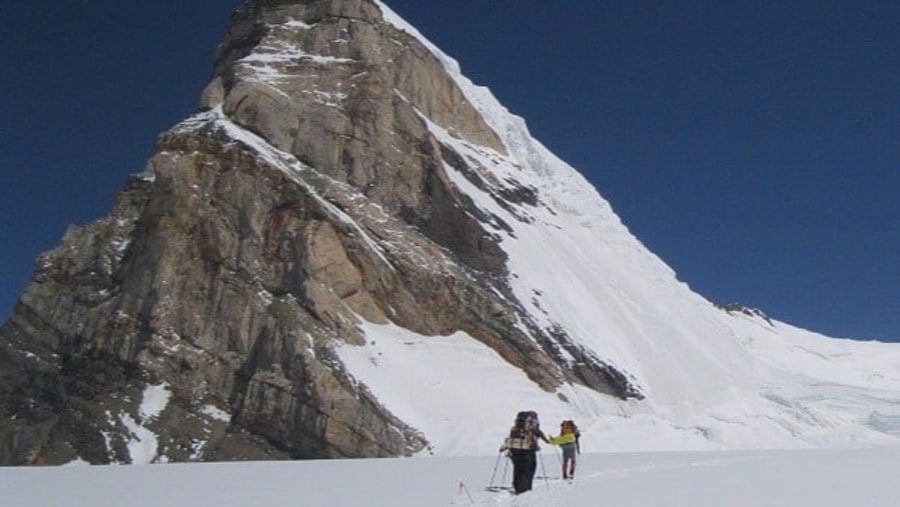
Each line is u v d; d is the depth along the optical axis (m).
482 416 63.34
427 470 35.03
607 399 75.44
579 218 107.31
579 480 27.59
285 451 60.06
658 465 35.47
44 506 20.83
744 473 29.73
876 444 78.00
